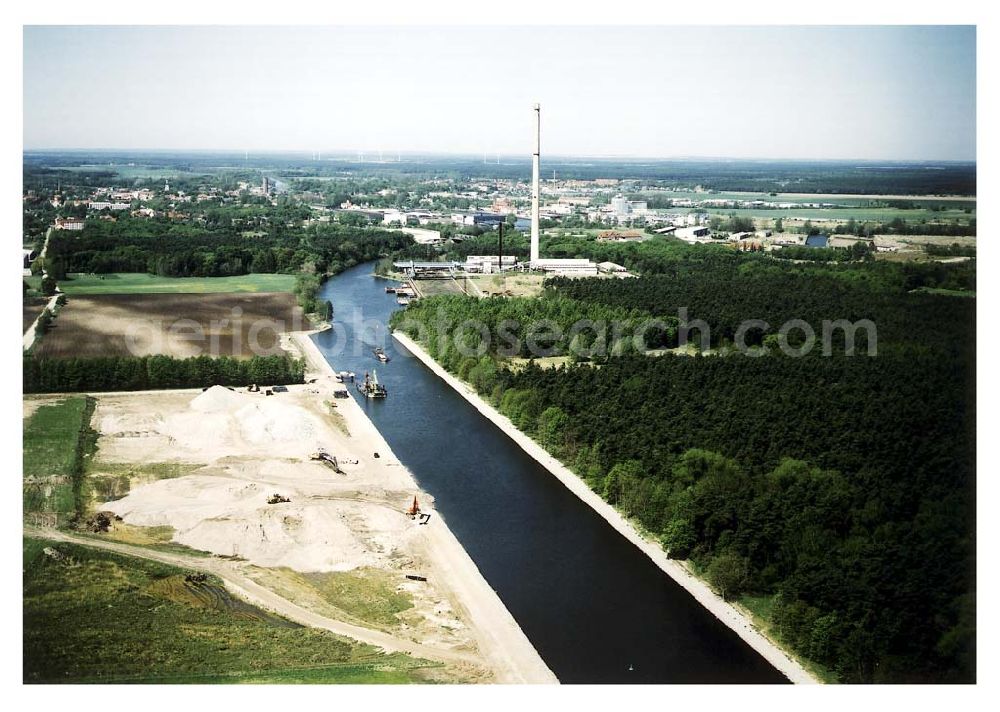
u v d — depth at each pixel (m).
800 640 192.12
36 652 188.62
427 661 189.00
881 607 192.12
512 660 190.12
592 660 191.25
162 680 180.75
